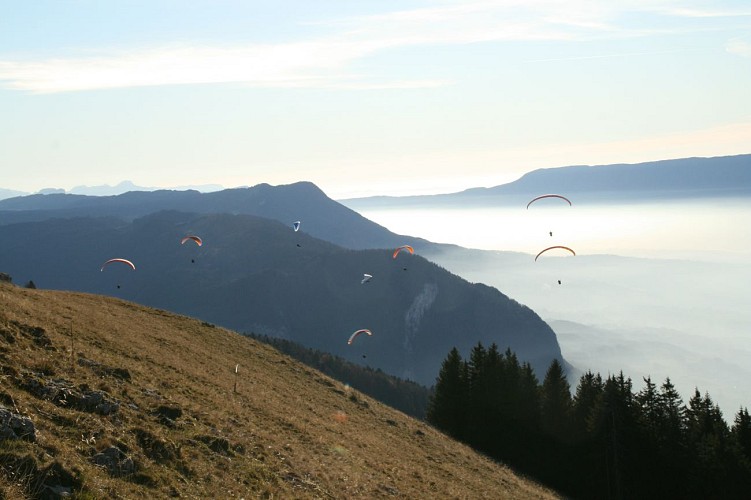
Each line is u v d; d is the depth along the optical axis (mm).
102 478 14734
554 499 39500
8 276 44062
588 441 56188
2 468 13086
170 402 22688
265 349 50375
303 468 22422
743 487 51562
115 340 30281
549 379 61938
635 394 61844
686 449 55219
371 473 26078
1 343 20297
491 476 37344
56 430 15984
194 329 47875
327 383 46594
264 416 28297
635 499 54125
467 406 61312
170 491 15859
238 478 18766
